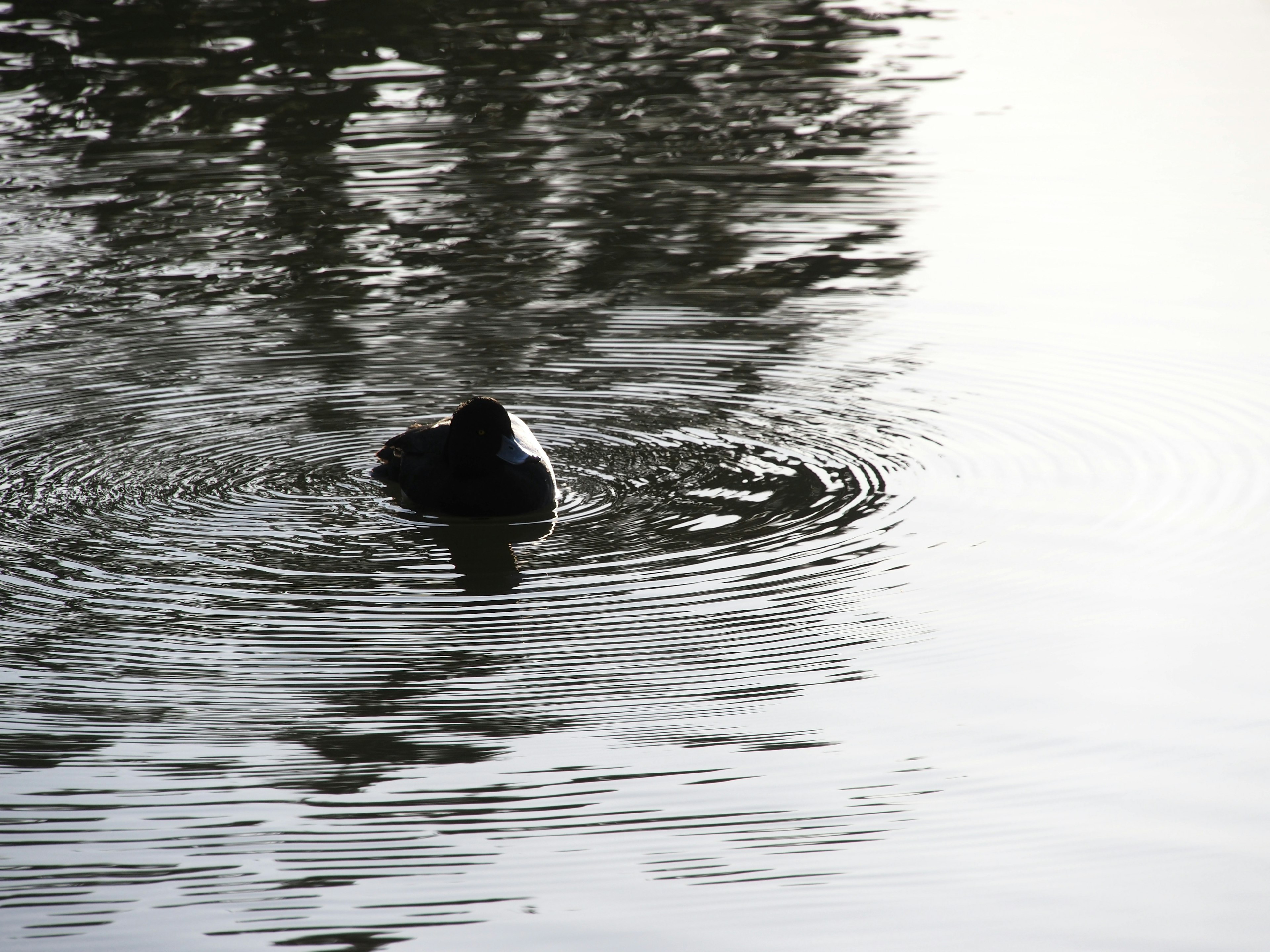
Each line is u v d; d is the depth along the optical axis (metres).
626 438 14.86
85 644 10.80
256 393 16.00
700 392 15.98
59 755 9.41
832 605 11.32
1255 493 13.13
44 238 21.06
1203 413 14.92
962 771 9.22
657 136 25.52
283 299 18.92
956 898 8.11
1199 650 10.59
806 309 18.33
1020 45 30.69
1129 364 16.27
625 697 10.09
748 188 22.97
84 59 29.28
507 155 24.59
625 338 17.55
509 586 11.75
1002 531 12.55
